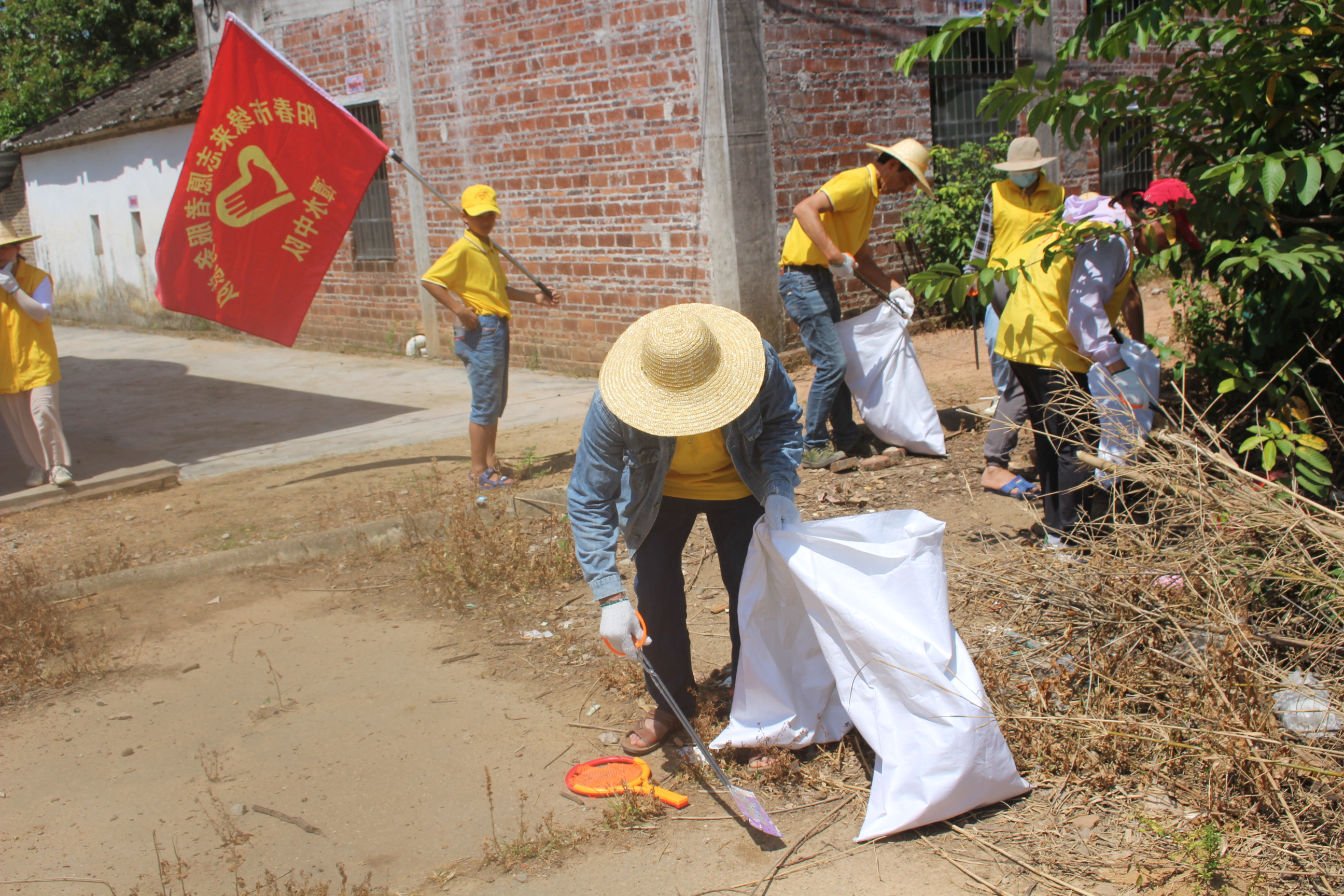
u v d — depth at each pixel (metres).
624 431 3.08
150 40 26.97
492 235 11.73
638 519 3.27
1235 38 4.33
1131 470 3.81
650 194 10.09
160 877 3.05
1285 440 4.08
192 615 5.04
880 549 3.01
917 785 2.95
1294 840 2.78
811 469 6.55
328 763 3.64
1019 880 2.79
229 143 6.63
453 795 3.40
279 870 3.05
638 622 3.13
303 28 13.40
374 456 7.89
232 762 3.68
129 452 8.78
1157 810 2.98
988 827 3.01
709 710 3.63
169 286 6.75
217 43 15.47
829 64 9.99
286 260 6.87
